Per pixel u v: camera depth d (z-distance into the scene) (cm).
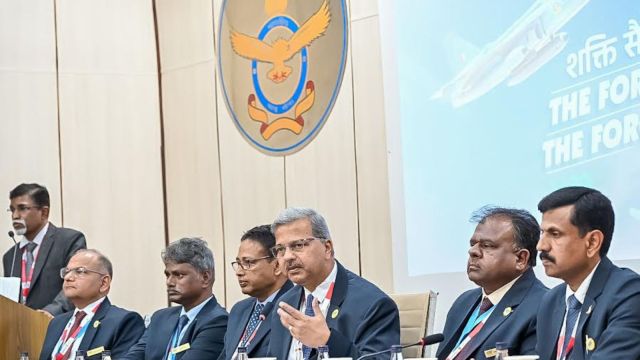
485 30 642
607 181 561
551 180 597
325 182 783
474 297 438
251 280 516
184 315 560
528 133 612
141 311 909
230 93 873
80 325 594
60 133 913
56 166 909
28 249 743
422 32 686
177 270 554
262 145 841
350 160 765
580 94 579
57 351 591
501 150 629
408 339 509
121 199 918
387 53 712
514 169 621
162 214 923
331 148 779
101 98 924
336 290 445
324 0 788
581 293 361
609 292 349
